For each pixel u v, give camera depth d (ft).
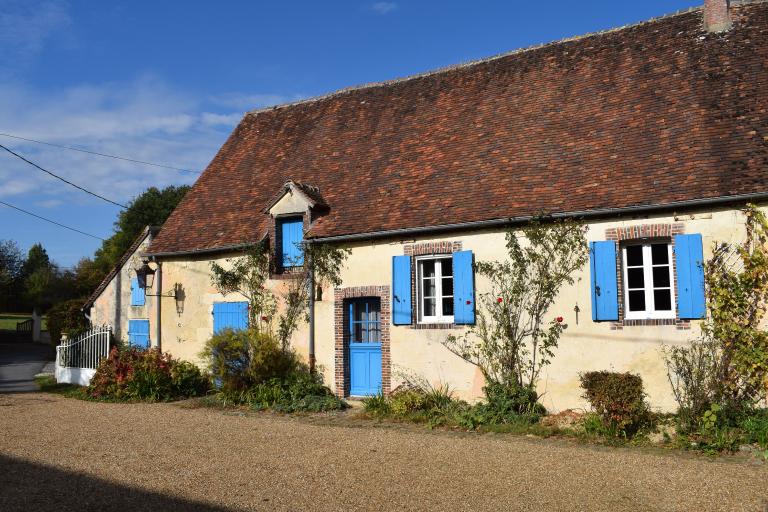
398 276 45.47
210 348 49.29
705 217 36.11
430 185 47.55
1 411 45.27
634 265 39.04
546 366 39.91
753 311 34.45
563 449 31.35
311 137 62.08
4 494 23.97
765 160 35.83
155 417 42.32
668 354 36.42
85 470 27.50
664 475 26.12
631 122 43.52
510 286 41.32
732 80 42.32
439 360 43.68
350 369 48.42
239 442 33.60
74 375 62.64
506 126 49.55
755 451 29.63
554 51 54.70
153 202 175.42
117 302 71.15
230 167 64.69
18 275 211.82
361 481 25.54
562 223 39.81
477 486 24.79
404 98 60.03
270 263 52.11
